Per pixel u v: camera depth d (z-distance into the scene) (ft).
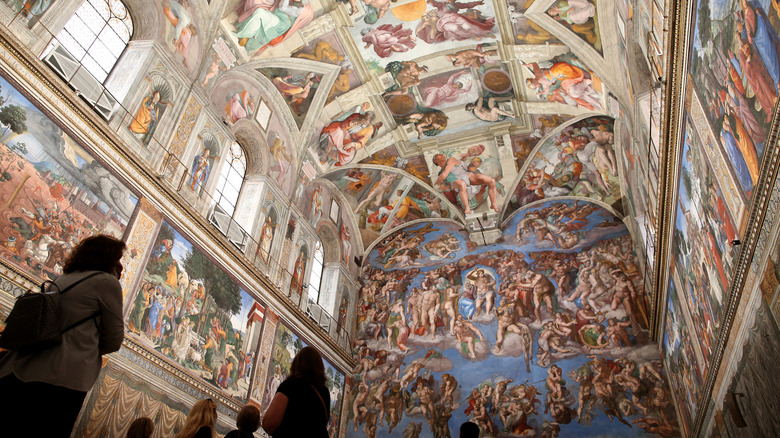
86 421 33.99
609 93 56.49
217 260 50.06
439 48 63.93
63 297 11.50
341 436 67.92
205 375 45.98
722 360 35.76
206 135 51.49
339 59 63.67
